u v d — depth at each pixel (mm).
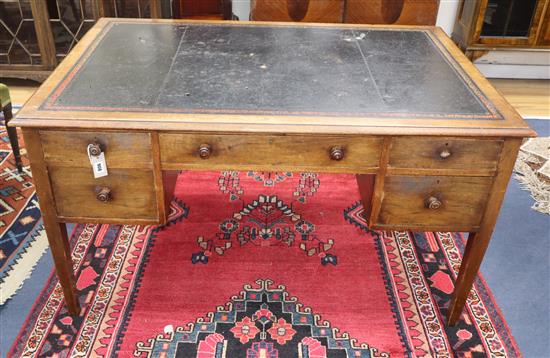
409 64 2057
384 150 1652
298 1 3523
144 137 1617
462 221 1810
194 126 1574
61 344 1904
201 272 2244
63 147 1624
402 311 2094
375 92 1818
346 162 1690
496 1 3576
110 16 3477
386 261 2346
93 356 1863
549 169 3059
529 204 2777
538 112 3711
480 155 1665
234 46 2174
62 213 1769
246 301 2107
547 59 4121
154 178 1700
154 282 2186
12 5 3404
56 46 3551
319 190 2805
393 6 3549
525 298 2184
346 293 2164
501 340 1986
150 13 3465
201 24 2410
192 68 1957
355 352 1910
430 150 1656
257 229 2504
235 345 1922
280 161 1688
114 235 2445
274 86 1839
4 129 3258
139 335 1949
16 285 2143
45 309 2043
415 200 1764
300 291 2166
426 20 3529
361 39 2297
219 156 1670
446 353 1926
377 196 1753
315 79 1903
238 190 2783
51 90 1741
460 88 1872
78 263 2271
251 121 1606
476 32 3639
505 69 4211
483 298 2172
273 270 2268
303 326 2008
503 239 2514
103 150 1632
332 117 1644
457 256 2395
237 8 4090
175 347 1906
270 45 2197
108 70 1910
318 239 2455
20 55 3572
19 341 1907
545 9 3564
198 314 2045
